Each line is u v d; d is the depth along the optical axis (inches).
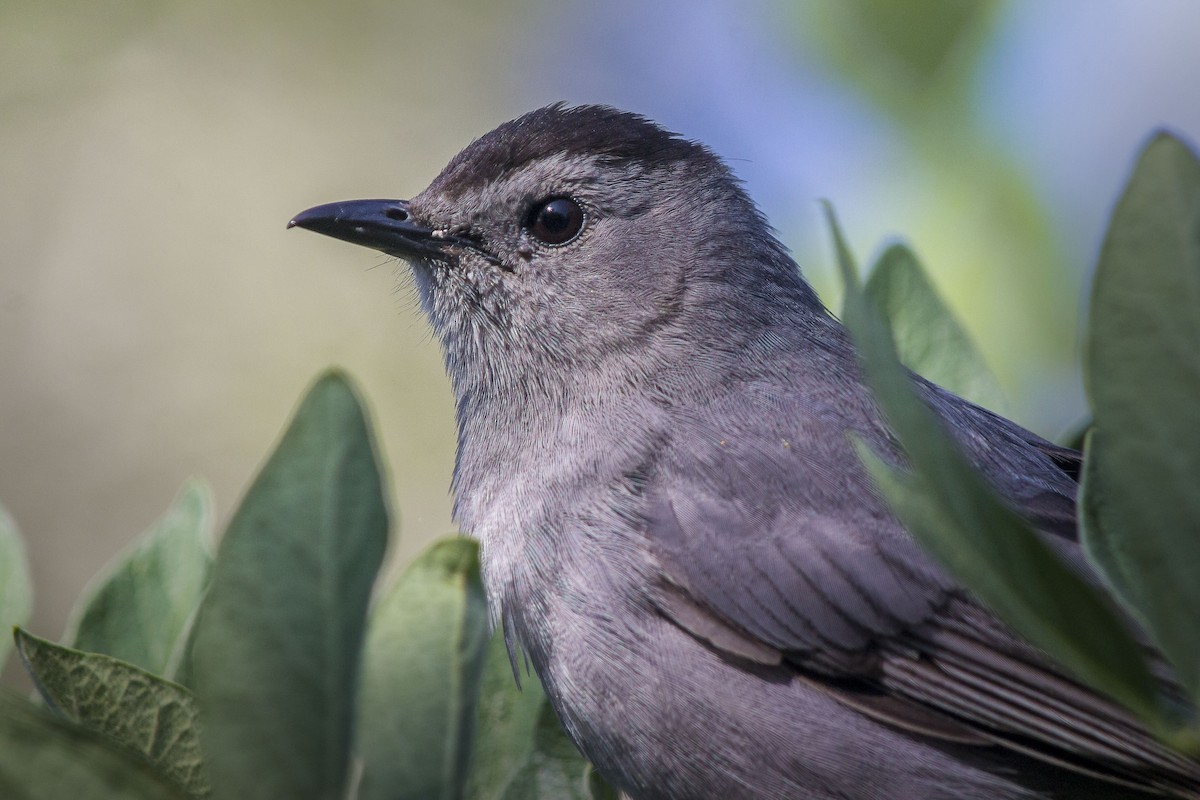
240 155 763.4
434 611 196.9
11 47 747.4
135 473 737.6
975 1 387.2
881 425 338.0
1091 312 145.9
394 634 195.9
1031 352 387.2
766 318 369.1
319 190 763.4
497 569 339.0
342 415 165.8
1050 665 302.5
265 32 765.9
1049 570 143.5
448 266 381.4
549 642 326.3
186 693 204.5
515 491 348.5
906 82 392.8
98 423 745.0
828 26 396.2
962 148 391.2
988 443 330.3
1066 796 309.3
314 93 769.6
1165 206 142.6
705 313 366.3
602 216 373.1
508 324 373.7
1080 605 144.0
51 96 751.1
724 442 336.5
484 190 378.9
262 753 161.6
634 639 317.4
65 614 720.3
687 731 313.7
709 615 317.1
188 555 268.1
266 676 162.4
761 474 329.1
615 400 356.2
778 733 309.7
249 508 164.1
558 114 391.2
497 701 246.5
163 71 764.6
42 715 147.6
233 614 162.6
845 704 315.3
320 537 164.4
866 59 394.9
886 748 310.0
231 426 743.7
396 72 762.8
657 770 317.7
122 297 757.9
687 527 323.6
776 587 317.4
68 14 749.9
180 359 753.0
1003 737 308.2
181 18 767.1
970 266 389.1
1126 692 144.7
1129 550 149.7
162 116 763.4
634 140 380.5
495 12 748.6
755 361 359.6
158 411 745.6
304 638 163.3
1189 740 144.7
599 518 330.0
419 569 198.8
